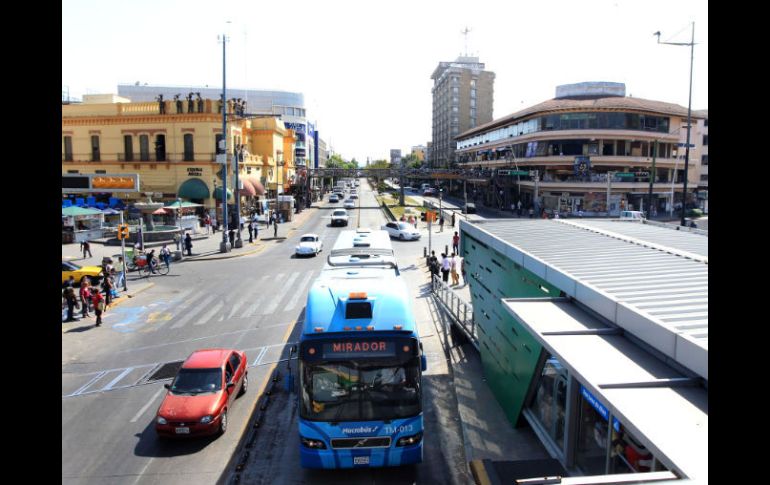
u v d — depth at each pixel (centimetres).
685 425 507
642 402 557
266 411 1252
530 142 6119
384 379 941
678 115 5850
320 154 18538
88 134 5169
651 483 400
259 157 6181
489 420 1181
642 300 771
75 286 2562
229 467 1013
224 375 1201
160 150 5112
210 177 5062
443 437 1127
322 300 1023
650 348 696
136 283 2630
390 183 15938
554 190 5784
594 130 5612
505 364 1205
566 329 788
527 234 1405
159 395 1341
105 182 4138
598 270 968
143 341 1758
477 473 662
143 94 12450
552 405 986
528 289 1120
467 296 2256
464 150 9738
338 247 1692
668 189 5888
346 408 932
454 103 12219
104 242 3853
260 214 5866
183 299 2311
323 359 941
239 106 5469
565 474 683
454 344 1705
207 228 4388
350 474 993
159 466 1013
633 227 1549
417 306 2167
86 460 1035
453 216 4847
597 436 806
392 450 932
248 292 2434
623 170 5716
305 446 933
